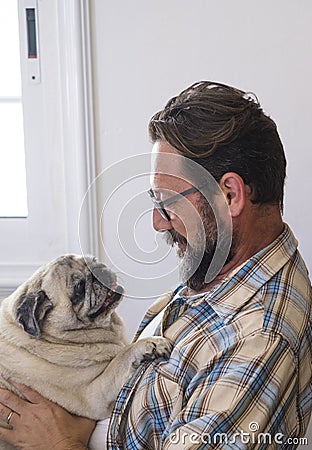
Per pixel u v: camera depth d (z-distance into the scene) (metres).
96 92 1.88
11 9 1.98
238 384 1.09
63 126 1.93
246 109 1.21
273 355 1.11
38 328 1.43
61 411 1.42
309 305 1.22
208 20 1.82
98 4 1.84
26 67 1.94
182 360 1.20
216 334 1.19
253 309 1.17
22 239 2.01
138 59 1.85
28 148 1.98
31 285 1.50
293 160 1.83
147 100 1.87
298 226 1.84
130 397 1.27
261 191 1.21
